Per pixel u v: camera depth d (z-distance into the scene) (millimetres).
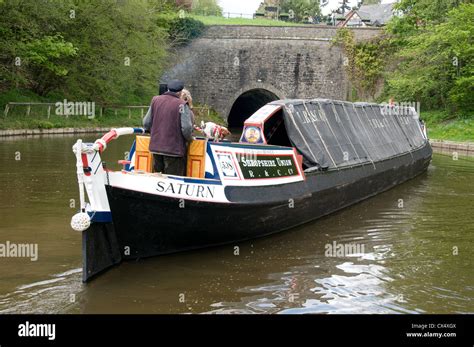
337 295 6500
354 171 12016
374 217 10766
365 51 41906
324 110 12312
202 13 64438
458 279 7137
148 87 38688
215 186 7938
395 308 6160
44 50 27859
